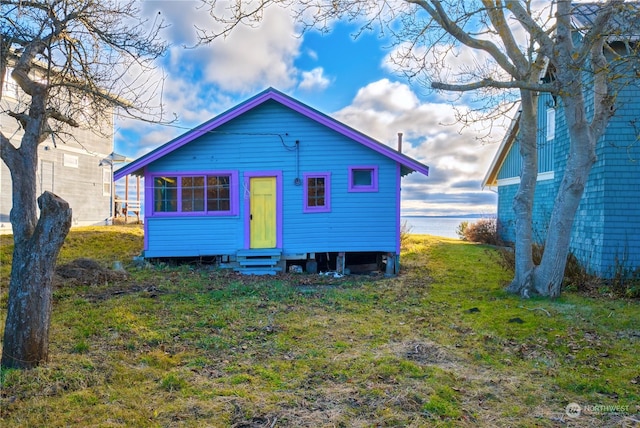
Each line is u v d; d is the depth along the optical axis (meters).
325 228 10.80
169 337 5.01
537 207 14.43
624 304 6.84
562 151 11.13
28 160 4.12
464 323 5.89
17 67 4.39
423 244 16.42
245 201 10.84
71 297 6.75
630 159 8.36
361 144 10.73
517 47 7.28
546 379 4.05
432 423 3.19
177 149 10.74
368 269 11.26
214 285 8.29
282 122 10.80
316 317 6.13
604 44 7.30
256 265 10.45
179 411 3.28
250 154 10.84
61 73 5.20
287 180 10.84
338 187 10.79
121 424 3.06
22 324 3.89
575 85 6.47
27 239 4.02
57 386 3.55
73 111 5.82
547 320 5.89
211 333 5.23
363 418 3.25
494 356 4.65
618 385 3.91
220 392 3.62
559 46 6.50
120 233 14.78
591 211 9.38
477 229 19.42
